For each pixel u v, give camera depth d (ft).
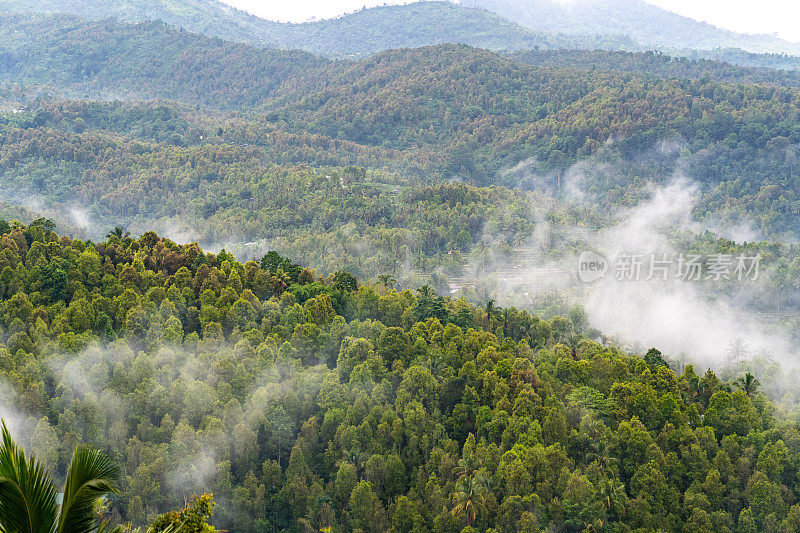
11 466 122.21
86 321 579.07
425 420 506.07
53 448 453.58
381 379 544.62
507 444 482.28
